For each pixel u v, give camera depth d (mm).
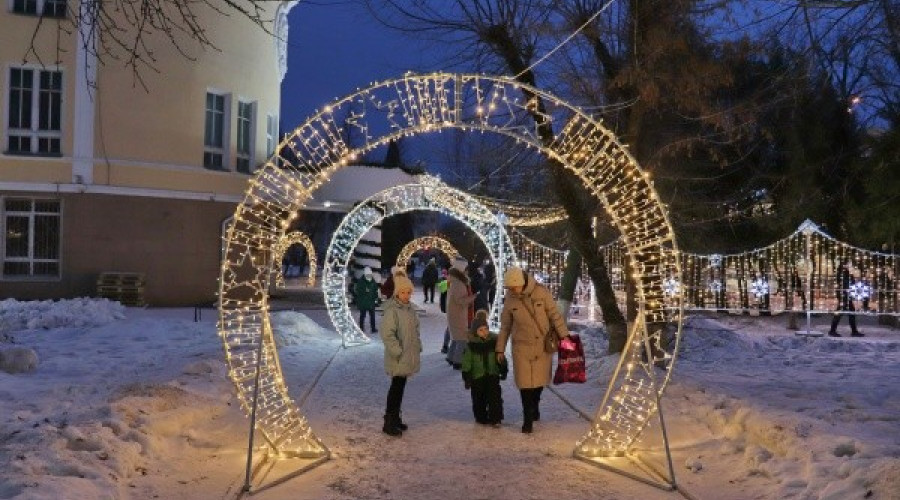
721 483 6797
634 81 11656
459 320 12812
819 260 20984
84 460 6445
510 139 14930
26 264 23312
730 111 12711
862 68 14086
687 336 17047
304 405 10078
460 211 18688
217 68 25344
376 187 25766
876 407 9547
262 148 27203
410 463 7363
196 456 7512
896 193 18609
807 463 6703
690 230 23219
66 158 23172
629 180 8750
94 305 19938
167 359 13062
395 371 8445
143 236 24062
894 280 19625
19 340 15758
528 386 8602
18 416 8148
